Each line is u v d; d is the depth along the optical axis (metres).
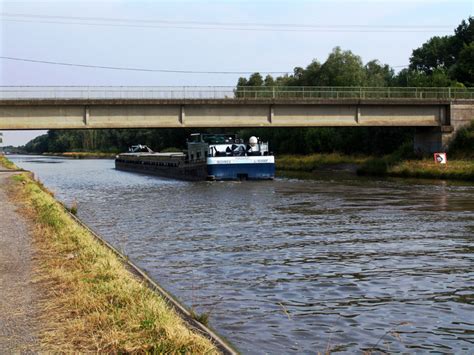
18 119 44.22
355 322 10.03
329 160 73.69
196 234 20.47
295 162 79.50
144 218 25.58
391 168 57.88
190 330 7.79
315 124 52.50
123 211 28.64
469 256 15.93
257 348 8.62
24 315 8.27
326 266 14.68
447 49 110.62
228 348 7.35
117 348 6.91
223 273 13.85
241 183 48.44
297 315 10.40
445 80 72.19
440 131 56.16
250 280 13.12
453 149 56.03
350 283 12.85
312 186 44.03
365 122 53.94
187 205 31.23
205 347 6.93
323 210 27.98
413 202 31.12
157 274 13.73
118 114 46.78
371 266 14.67
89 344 7.12
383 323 10.00
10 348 6.97
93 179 61.94
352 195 35.91
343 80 90.62
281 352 8.48
